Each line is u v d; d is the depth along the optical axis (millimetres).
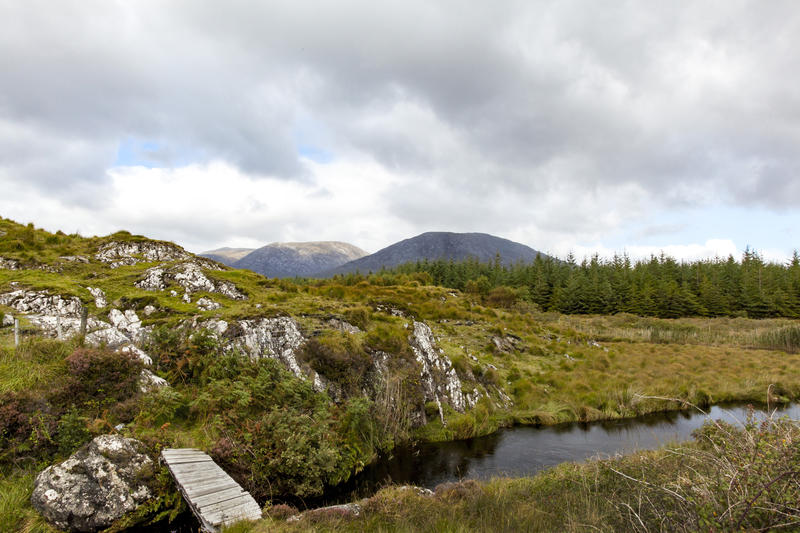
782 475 5215
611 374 26719
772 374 27609
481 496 9969
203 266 28297
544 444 16656
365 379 17453
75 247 29906
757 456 5824
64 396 11562
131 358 13352
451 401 19750
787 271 98500
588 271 107438
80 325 16234
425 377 19594
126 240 32000
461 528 7918
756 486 5430
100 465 9805
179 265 25359
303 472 11852
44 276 23422
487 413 19391
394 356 19078
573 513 8227
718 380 26062
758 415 18125
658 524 6645
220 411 13203
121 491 9648
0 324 16234
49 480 9336
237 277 28391
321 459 12219
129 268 27328
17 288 20516
